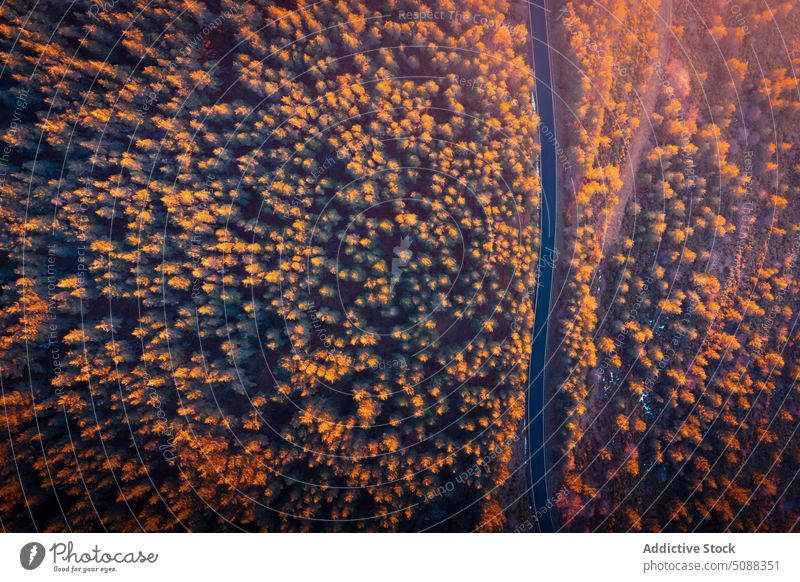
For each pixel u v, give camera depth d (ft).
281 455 170.30
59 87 169.07
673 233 187.83
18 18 164.25
